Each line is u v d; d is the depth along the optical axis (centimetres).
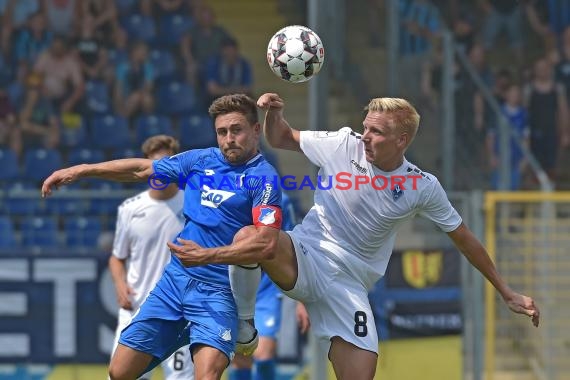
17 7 4934
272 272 2041
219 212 2012
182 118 4788
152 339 2042
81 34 4931
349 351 2116
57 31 4934
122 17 5047
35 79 4759
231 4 5425
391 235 2167
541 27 5197
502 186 3869
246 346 2125
